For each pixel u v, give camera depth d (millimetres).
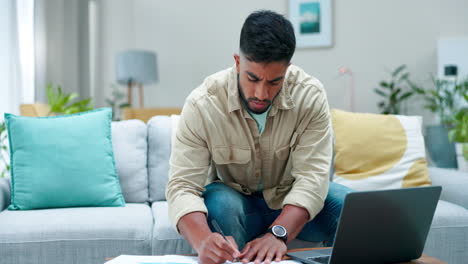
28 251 1545
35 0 4156
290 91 1486
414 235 1107
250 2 4941
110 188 1890
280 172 1612
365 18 4793
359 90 4816
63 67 4703
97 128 1950
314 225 1605
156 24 5035
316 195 1387
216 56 5012
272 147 1517
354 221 1005
